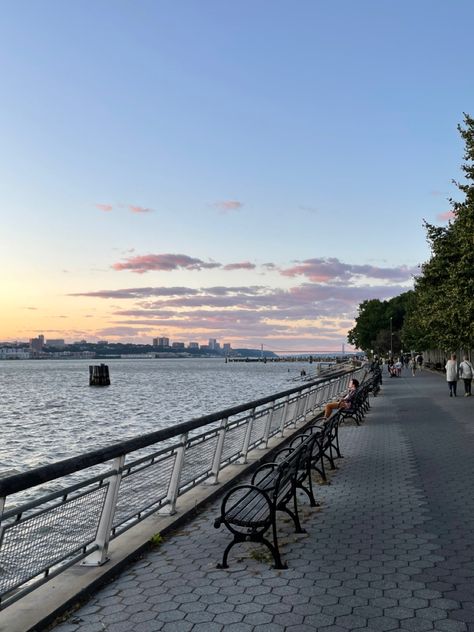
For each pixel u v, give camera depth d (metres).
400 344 106.94
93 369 105.94
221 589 5.18
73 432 38.09
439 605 4.77
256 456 11.71
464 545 6.30
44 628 4.43
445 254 24.05
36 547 4.66
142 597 5.04
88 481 5.30
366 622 4.46
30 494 16.45
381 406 24.67
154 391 84.12
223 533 6.96
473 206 20.08
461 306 20.80
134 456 20.30
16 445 32.62
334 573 5.54
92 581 5.16
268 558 6.00
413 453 12.56
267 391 80.12
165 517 7.32
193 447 8.29
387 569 5.62
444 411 21.52
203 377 142.00
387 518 7.48
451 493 8.74
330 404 18.70
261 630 4.36
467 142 20.34
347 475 10.43
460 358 48.12
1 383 122.81
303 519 7.54
